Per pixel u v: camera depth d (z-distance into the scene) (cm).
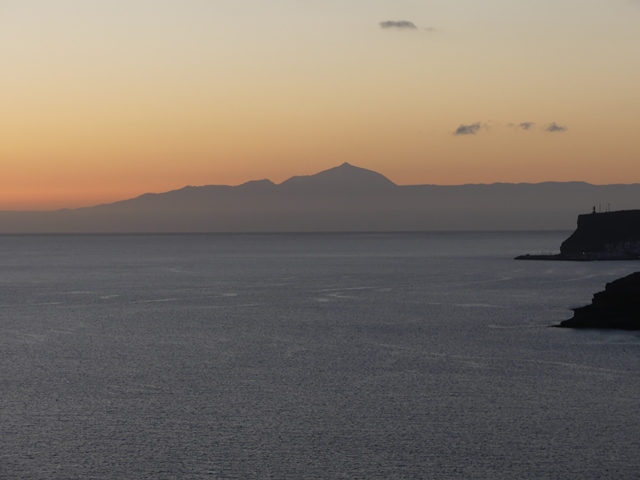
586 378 5869
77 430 4403
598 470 3762
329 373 6066
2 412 4797
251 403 5028
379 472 3738
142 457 3938
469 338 8094
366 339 8019
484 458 3931
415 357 6856
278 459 3912
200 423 4544
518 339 7994
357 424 4531
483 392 5369
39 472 3738
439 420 4616
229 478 3662
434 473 3725
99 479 3653
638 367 6331
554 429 4419
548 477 3678
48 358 6794
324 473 3725
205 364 6475
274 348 7381
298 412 4791
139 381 5738
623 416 4700
